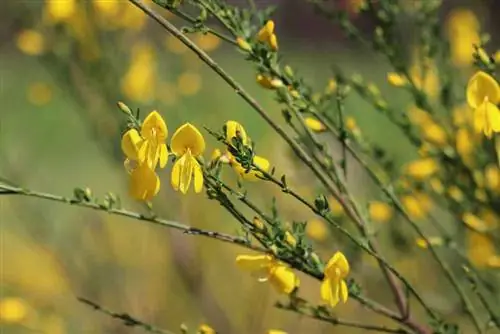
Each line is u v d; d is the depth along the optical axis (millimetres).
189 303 1523
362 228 1192
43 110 2750
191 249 1499
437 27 1294
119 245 1607
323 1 1281
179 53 1562
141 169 1117
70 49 1475
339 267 1137
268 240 1142
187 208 1512
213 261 1557
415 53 1313
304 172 1343
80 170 2461
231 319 1481
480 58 1147
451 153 1276
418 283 1377
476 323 1212
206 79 1789
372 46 1271
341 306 1424
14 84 2463
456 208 1287
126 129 1128
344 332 1410
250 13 1177
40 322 1400
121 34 1516
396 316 1189
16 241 1666
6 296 1563
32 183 1843
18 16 1516
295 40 3941
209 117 1603
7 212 1881
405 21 1310
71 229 1749
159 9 1531
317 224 1280
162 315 1516
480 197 1277
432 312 1178
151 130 1118
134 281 1579
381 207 1308
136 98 1500
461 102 1305
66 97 1584
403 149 1658
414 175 1286
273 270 1151
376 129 1752
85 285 1554
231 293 1527
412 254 1331
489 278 1340
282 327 1456
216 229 1543
